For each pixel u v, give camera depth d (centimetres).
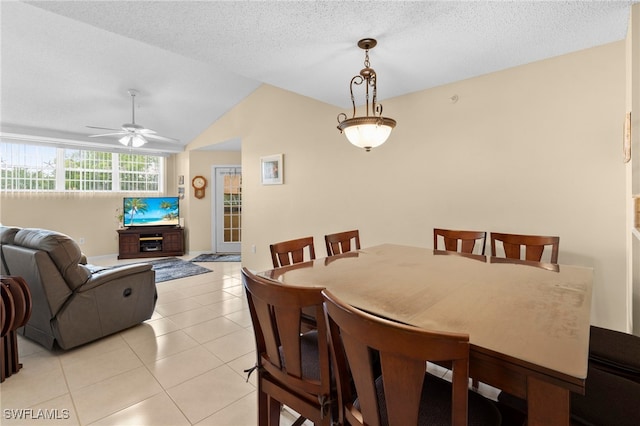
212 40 206
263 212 479
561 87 236
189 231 677
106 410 181
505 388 86
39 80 388
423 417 99
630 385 114
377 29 194
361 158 359
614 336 146
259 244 489
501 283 150
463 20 184
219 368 226
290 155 437
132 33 197
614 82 216
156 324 303
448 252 234
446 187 296
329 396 110
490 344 89
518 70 254
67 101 443
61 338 239
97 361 234
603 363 130
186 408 184
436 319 107
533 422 80
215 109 533
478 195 278
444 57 234
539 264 192
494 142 268
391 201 335
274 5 169
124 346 258
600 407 104
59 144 553
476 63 246
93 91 427
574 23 188
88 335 255
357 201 364
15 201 523
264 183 474
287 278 162
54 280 238
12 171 521
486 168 273
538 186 249
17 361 219
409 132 319
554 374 76
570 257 237
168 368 225
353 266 189
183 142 662
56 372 219
